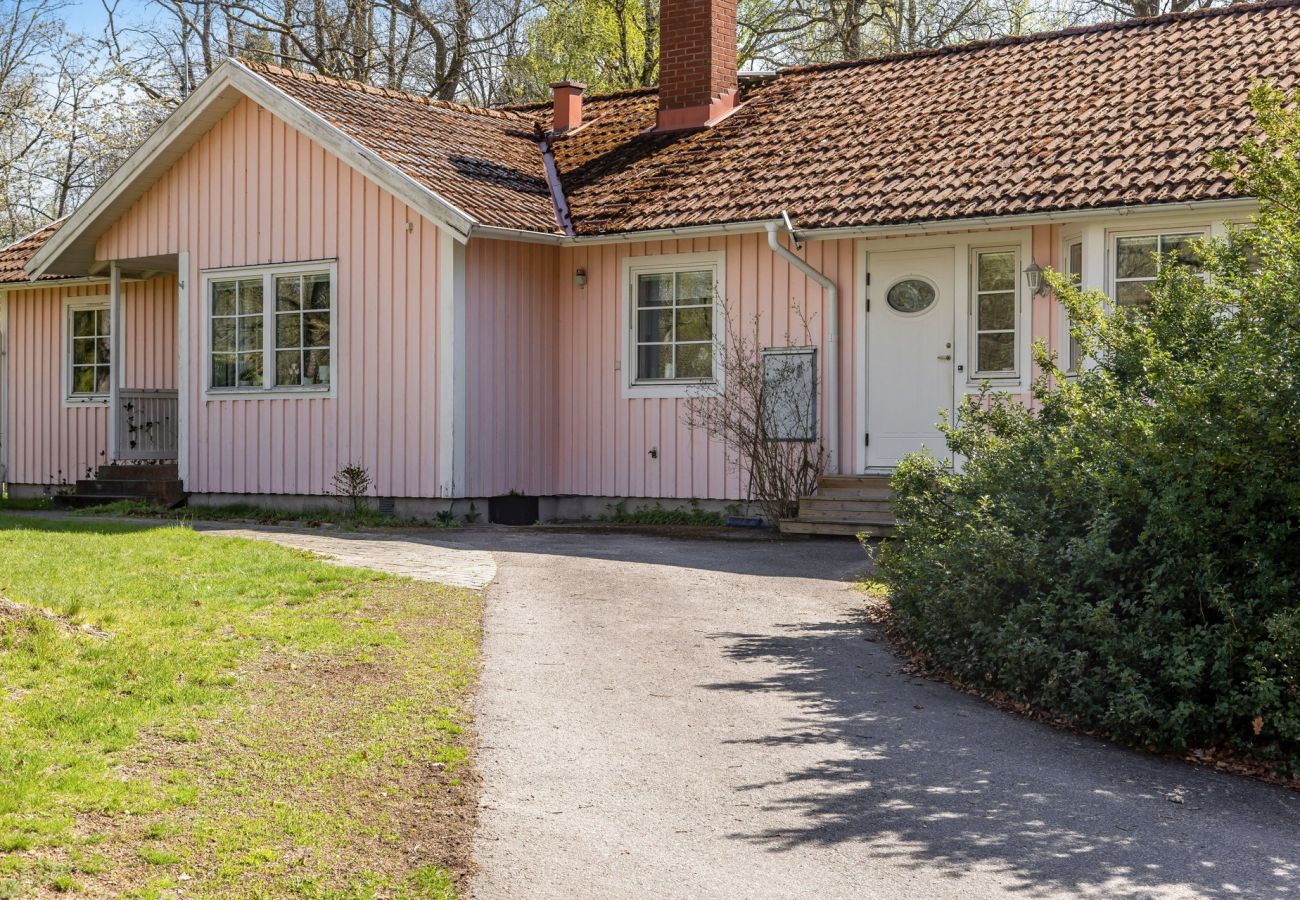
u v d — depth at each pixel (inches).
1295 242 319.9
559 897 197.2
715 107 727.7
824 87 724.7
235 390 714.8
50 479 878.4
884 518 565.9
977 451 383.9
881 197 582.6
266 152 698.8
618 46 1262.3
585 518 683.4
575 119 789.9
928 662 344.8
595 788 244.5
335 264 674.8
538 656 341.7
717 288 644.7
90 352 869.2
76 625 325.4
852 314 612.7
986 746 277.3
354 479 663.1
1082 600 306.2
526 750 265.3
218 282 721.6
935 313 596.7
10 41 1419.8
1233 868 211.8
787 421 622.8
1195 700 283.3
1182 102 573.3
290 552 483.5
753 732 282.0
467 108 797.9
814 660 346.3
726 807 236.2
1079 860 213.9
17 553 454.6
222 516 683.4
